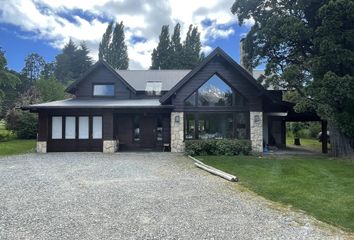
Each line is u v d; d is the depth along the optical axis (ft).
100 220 19.13
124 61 180.86
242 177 33.68
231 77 61.36
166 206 22.27
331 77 44.37
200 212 20.94
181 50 174.29
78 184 29.86
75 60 246.88
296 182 30.91
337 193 26.13
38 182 30.81
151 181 31.45
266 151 62.23
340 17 45.39
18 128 93.04
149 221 19.02
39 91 126.00
